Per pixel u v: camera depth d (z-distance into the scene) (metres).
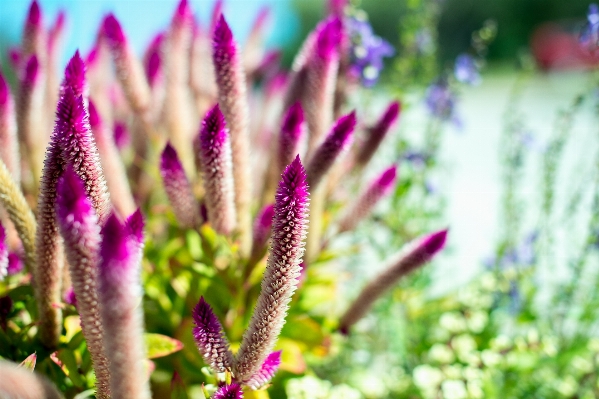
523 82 0.65
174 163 0.41
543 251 0.60
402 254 0.45
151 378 0.43
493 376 0.55
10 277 0.42
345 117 0.41
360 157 0.51
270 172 0.48
